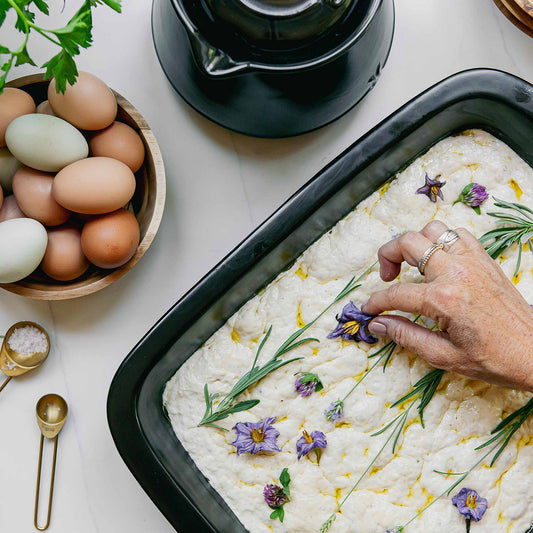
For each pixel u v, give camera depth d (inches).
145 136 40.8
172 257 44.8
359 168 37.6
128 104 40.6
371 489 38.1
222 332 39.9
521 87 37.2
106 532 44.8
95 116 39.0
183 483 37.9
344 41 36.6
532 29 43.9
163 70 42.8
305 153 44.9
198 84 40.0
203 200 44.8
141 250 41.3
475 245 35.8
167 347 37.7
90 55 44.0
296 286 39.6
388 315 37.0
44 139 37.9
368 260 39.0
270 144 44.8
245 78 38.1
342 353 38.6
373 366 38.4
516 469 38.1
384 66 44.6
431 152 40.0
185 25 35.0
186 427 39.2
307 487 38.1
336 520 37.9
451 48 45.2
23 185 39.2
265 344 39.1
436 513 37.8
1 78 34.2
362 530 37.7
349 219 40.0
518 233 38.2
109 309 44.8
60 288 40.9
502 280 35.3
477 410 38.1
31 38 44.0
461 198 39.3
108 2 35.1
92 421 44.9
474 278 34.4
